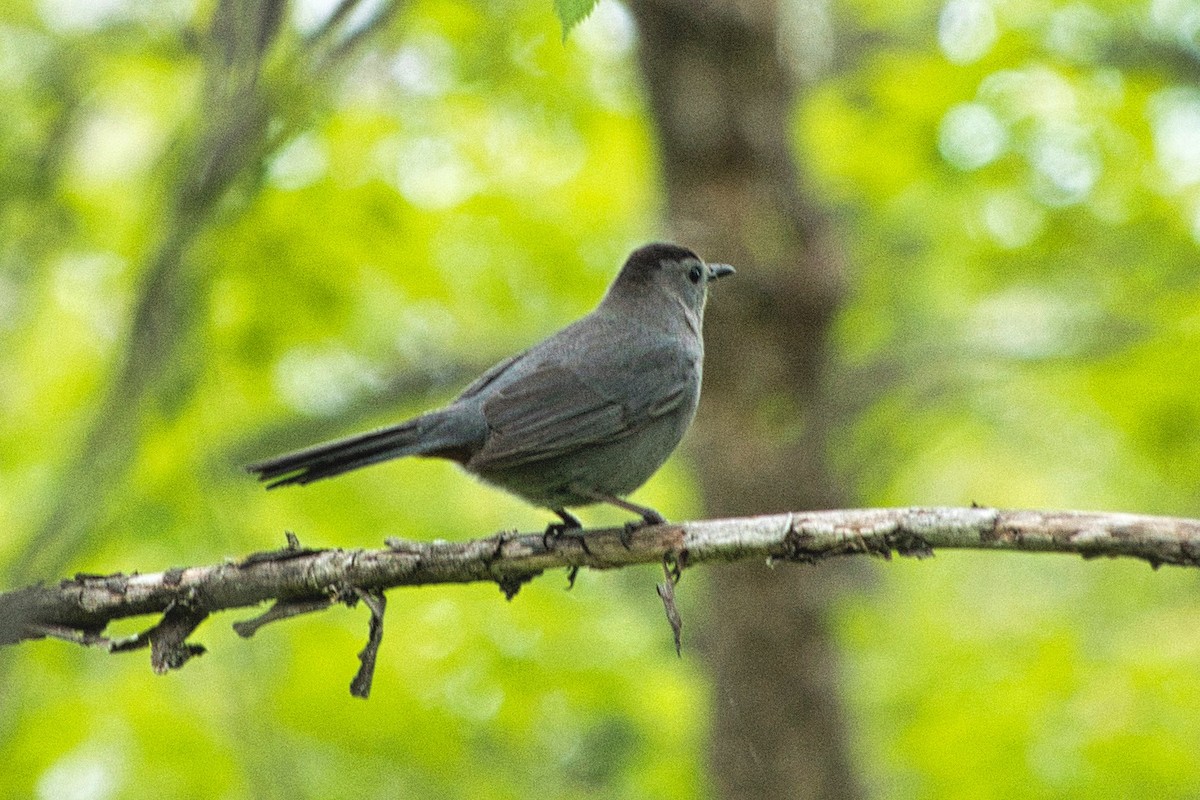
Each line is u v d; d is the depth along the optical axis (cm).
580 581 1504
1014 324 1778
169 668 688
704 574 1374
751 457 1343
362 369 1653
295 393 1612
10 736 1141
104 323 1370
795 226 1358
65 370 1394
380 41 679
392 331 1653
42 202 1070
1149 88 1644
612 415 905
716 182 1349
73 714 1210
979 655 1427
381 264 1480
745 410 1347
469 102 1539
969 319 1848
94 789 1230
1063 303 1792
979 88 1622
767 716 1317
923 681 1409
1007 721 1320
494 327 1702
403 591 1370
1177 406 1570
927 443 2008
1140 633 1504
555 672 1355
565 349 935
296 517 1463
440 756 1293
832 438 1711
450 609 1379
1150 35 1658
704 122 1340
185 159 620
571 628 1416
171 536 1163
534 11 1436
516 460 859
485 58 1455
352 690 690
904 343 1844
